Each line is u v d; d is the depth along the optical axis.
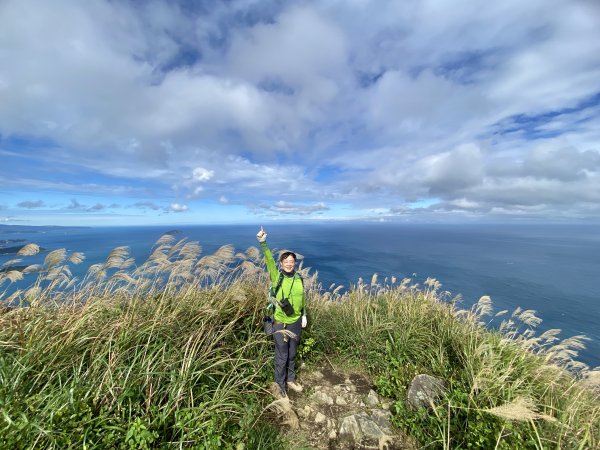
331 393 4.67
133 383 3.12
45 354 3.28
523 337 5.45
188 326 4.61
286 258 4.55
